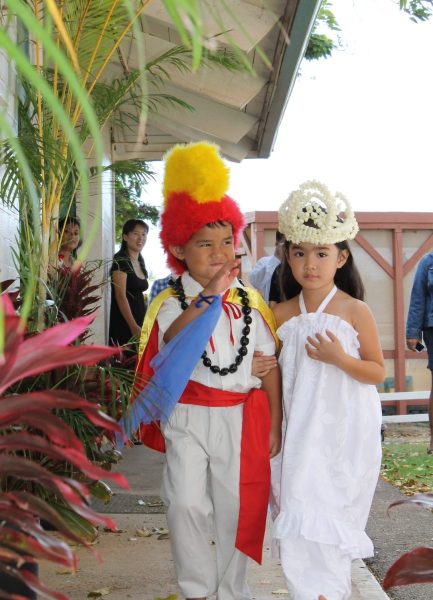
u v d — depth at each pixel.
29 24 0.70
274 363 3.29
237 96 7.11
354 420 3.13
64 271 4.00
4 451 1.57
